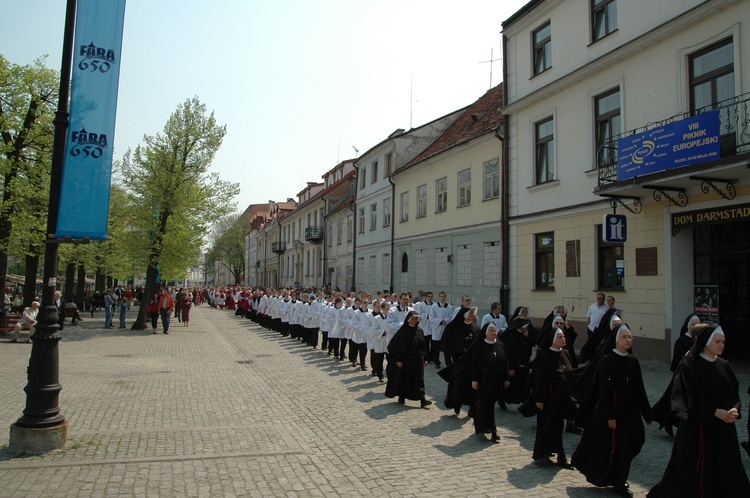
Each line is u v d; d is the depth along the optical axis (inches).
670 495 190.1
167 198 964.6
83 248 1171.3
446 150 960.3
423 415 361.1
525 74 763.4
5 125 800.3
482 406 297.4
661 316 536.7
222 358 630.5
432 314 581.9
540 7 723.4
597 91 626.5
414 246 1111.6
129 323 1174.3
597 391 235.3
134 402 378.3
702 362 192.7
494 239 831.1
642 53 566.3
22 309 884.6
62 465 239.3
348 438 300.7
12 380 453.1
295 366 573.9
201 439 289.9
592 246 629.6
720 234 535.5
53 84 838.5
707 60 504.1
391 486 226.1
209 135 1003.9
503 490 223.6
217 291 2265.0
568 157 672.4
